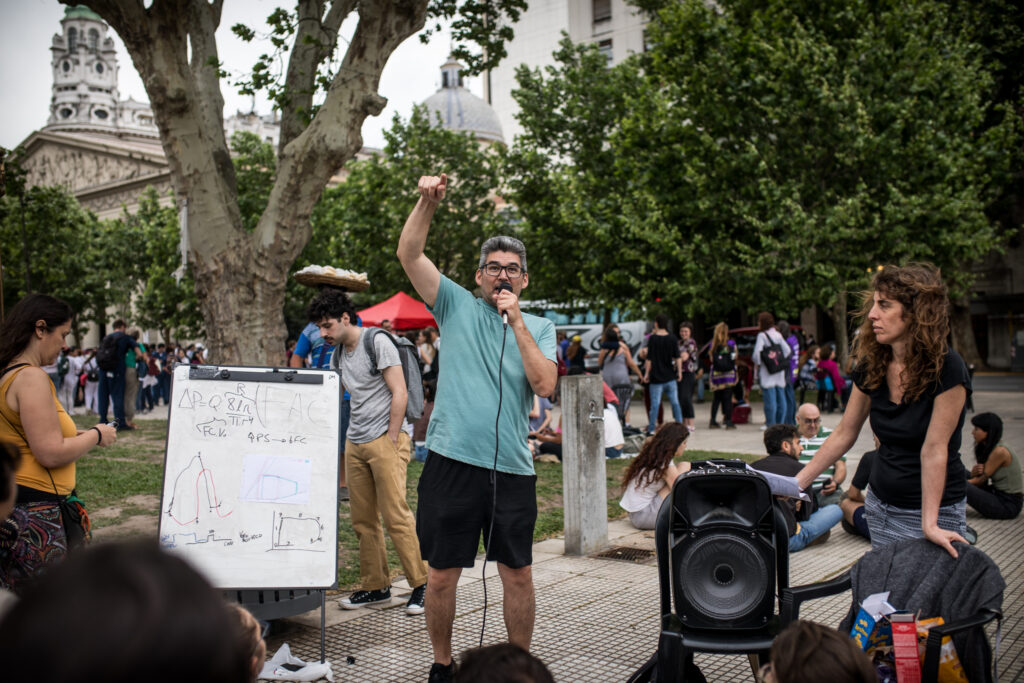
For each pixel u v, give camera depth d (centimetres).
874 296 294
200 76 914
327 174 863
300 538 392
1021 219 2953
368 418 465
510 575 340
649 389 1283
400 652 400
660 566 311
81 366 1972
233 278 858
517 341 324
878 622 266
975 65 2048
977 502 664
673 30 2095
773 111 1898
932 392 281
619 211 2114
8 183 1548
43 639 59
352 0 951
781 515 297
